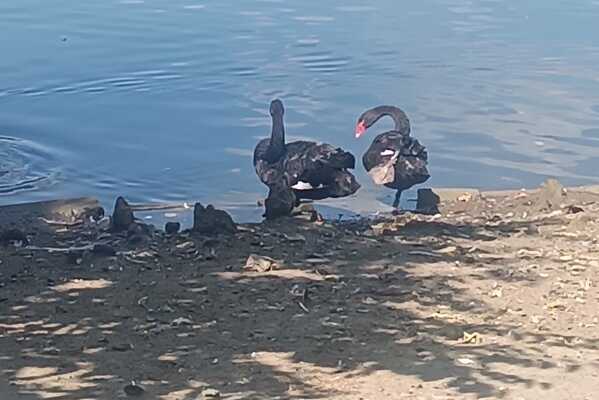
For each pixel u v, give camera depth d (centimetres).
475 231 1105
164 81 1952
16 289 873
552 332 782
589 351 743
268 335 771
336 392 668
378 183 1392
